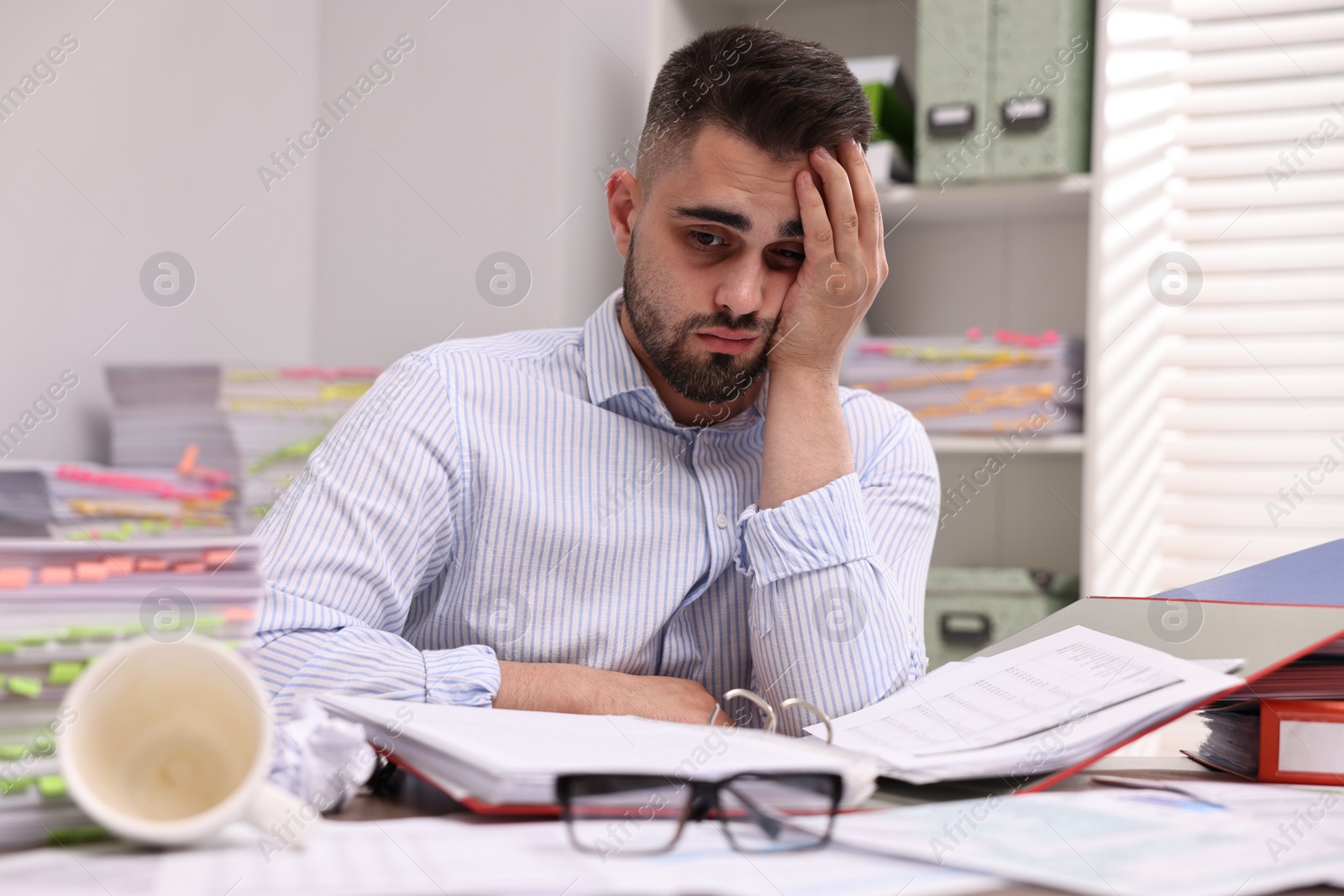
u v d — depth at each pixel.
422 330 2.15
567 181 2.08
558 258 2.06
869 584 0.90
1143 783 0.61
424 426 0.97
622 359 1.04
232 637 0.48
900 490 1.09
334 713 0.60
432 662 0.80
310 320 2.23
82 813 0.43
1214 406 1.93
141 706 0.43
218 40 1.98
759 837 0.46
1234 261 1.91
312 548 0.89
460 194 2.13
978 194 2.00
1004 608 1.92
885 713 0.68
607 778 0.46
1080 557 2.18
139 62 1.82
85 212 1.74
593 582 0.99
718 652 1.02
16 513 1.35
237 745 0.43
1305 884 0.40
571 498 0.99
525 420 1.01
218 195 2.00
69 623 0.44
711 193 0.90
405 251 2.17
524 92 2.09
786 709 0.89
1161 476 1.93
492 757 0.48
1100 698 0.60
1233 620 0.67
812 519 0.90
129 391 1.69
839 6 2.30
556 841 0.44
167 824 0.41
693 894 0.36
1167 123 1.94
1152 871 0.40
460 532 1.00
